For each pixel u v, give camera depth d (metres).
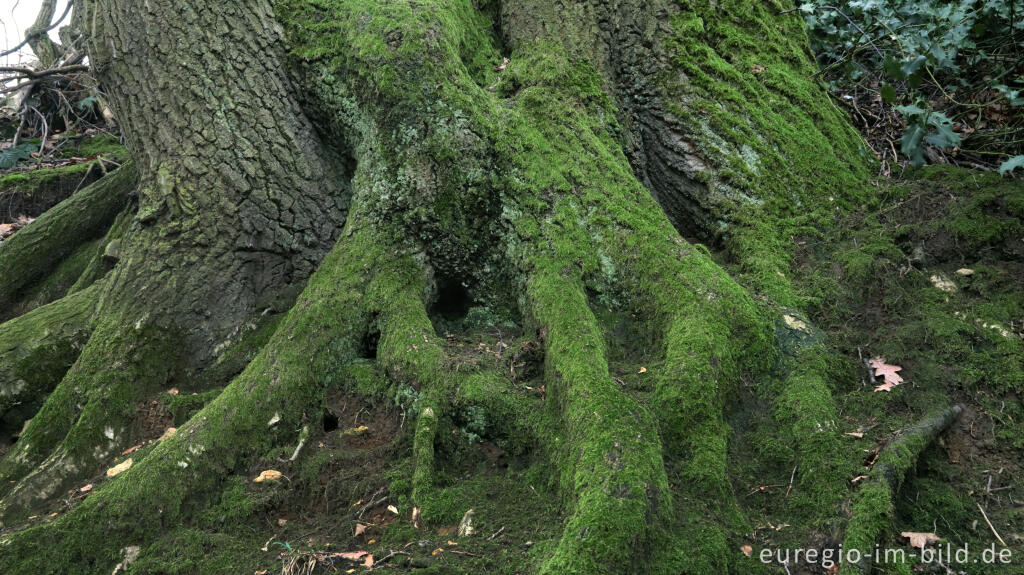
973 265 3.46
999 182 3.77
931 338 3.12
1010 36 4.36
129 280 3.65
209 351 3.65
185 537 2.70
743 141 3.97
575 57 4.07
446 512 2.64
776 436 2.82
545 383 3.01
